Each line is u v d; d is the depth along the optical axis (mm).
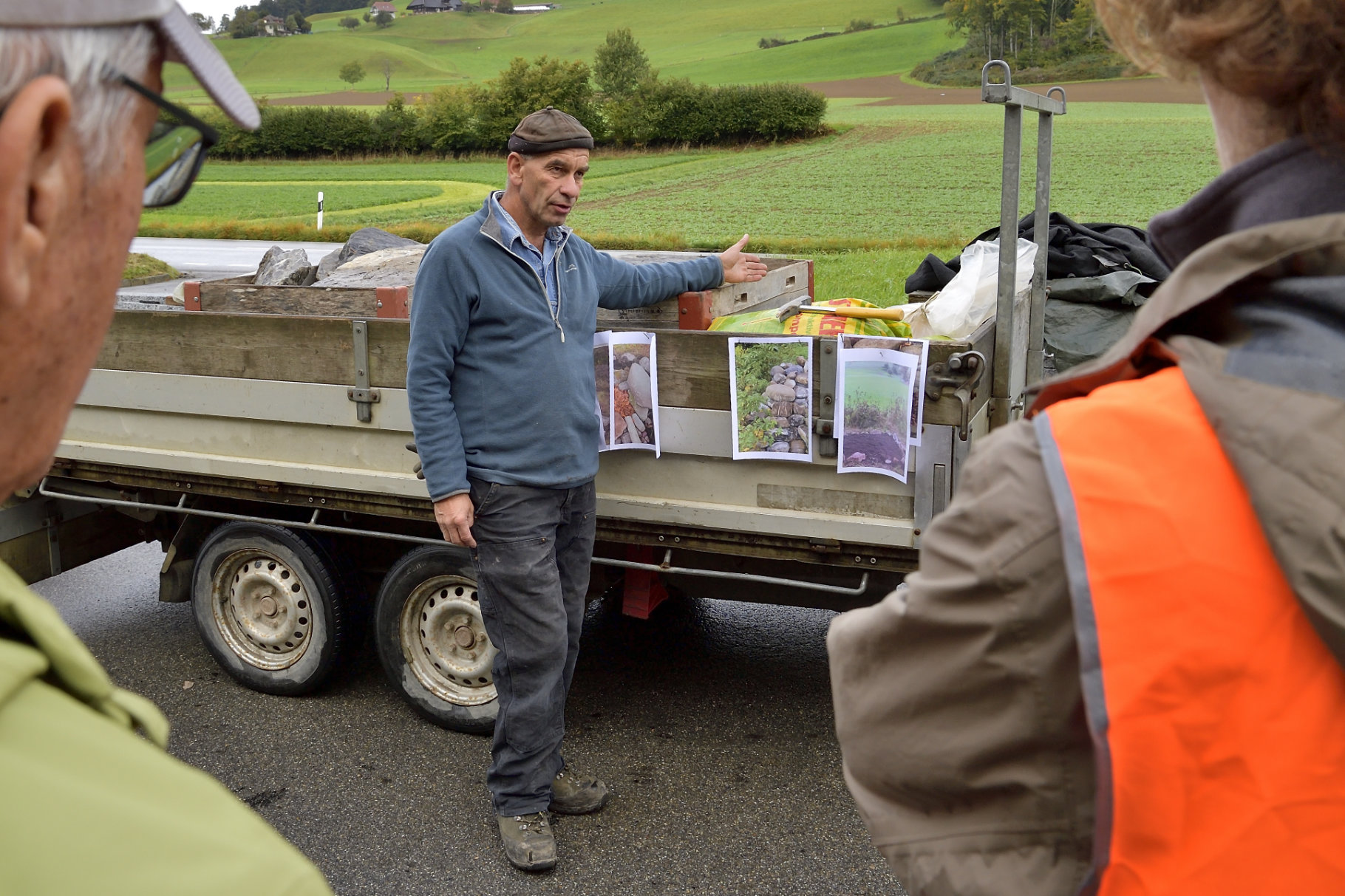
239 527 4316
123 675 4684
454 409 3238
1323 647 710
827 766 3900
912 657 881
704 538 3564
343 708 4363
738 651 4871
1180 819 738
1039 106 3492
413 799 3727
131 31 625
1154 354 853
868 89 90625
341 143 62031
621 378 3484
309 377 3941
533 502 3252
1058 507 764
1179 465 750
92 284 638
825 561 3422
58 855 530
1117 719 728
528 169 3168
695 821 3586
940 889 873
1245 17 782
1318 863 722
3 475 633
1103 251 4629
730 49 131875
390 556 4363
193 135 688
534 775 3383
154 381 4215
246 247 31688
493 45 161750
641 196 42938
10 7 549
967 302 3584
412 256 4797
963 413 3053
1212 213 869
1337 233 763
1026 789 827
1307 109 802
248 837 610
